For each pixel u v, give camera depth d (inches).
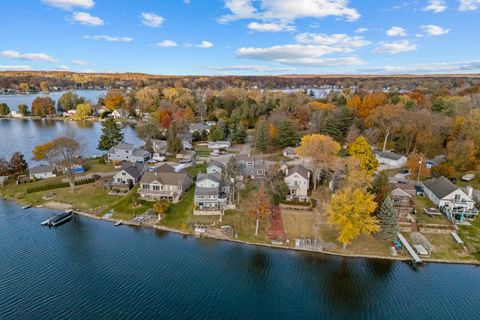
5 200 2450.8
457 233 1926.7
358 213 1713.8
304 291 1485.0
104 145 3695.9
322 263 1680.6
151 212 2207.2
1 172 2778.1
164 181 2452.0
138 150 3560.5
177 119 5000.0
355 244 1836.9
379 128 3757.4
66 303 1369.3
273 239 1873.8
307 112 4680.1
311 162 2861.7
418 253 1744.6
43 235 1941.4
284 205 2265.0
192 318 1304.1
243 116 5211.6
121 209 2268.7
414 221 2036.2
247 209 2223.2
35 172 2864.2
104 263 1660.9
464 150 2773.1
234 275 1584.6
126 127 5885.8
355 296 1457.9
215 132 4407.0
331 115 4055.1
